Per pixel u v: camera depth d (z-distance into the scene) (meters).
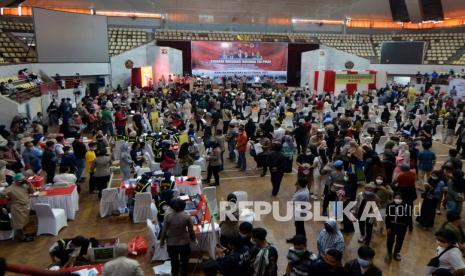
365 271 4.63
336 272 4.41
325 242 5.48
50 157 9.89
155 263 6.86
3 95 15.73
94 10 29.81
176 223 5.64
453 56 32.75
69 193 8.63
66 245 5.83
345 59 33.25
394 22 38.03
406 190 7.84
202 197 7.81
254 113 19.02
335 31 38.53
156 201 7.90
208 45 31.52
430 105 19.19
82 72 25.25
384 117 16.98
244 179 11.48
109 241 6.40
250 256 4.70
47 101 18.97
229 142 13.34
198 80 29.00
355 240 7.71
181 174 10.65
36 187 9.09
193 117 19.62
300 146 13.52
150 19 34.16
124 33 31.56
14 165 10.16
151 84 27.53
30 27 27.25
